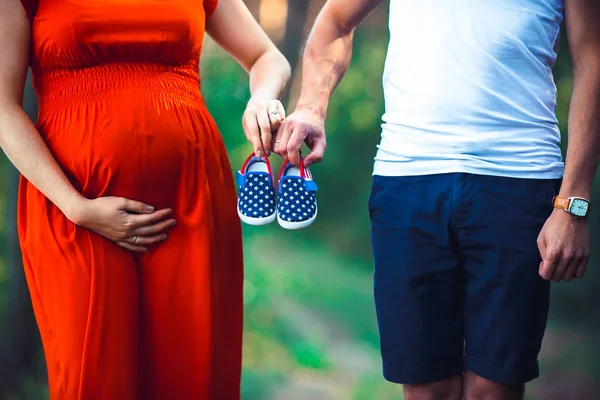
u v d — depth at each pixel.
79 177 3.07
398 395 8.82
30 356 7.64
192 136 3.18
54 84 3.11
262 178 3.34
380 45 17.55
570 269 2.95
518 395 3.16
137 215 3.06
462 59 3.00
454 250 3.10
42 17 3.04
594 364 10.14
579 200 2.91
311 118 3.40
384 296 3.20
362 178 18.00
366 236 17.17
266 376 9.40
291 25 15.12
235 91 16.31
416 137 3.08
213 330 3.21
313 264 14.96
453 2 3.01
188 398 3.23
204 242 3.19
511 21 2.97
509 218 3.01
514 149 3.01
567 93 15.66
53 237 3.06
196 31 3.21
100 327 3.03
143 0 3.08
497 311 3.06
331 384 9.15
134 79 3.10
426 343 3.16
